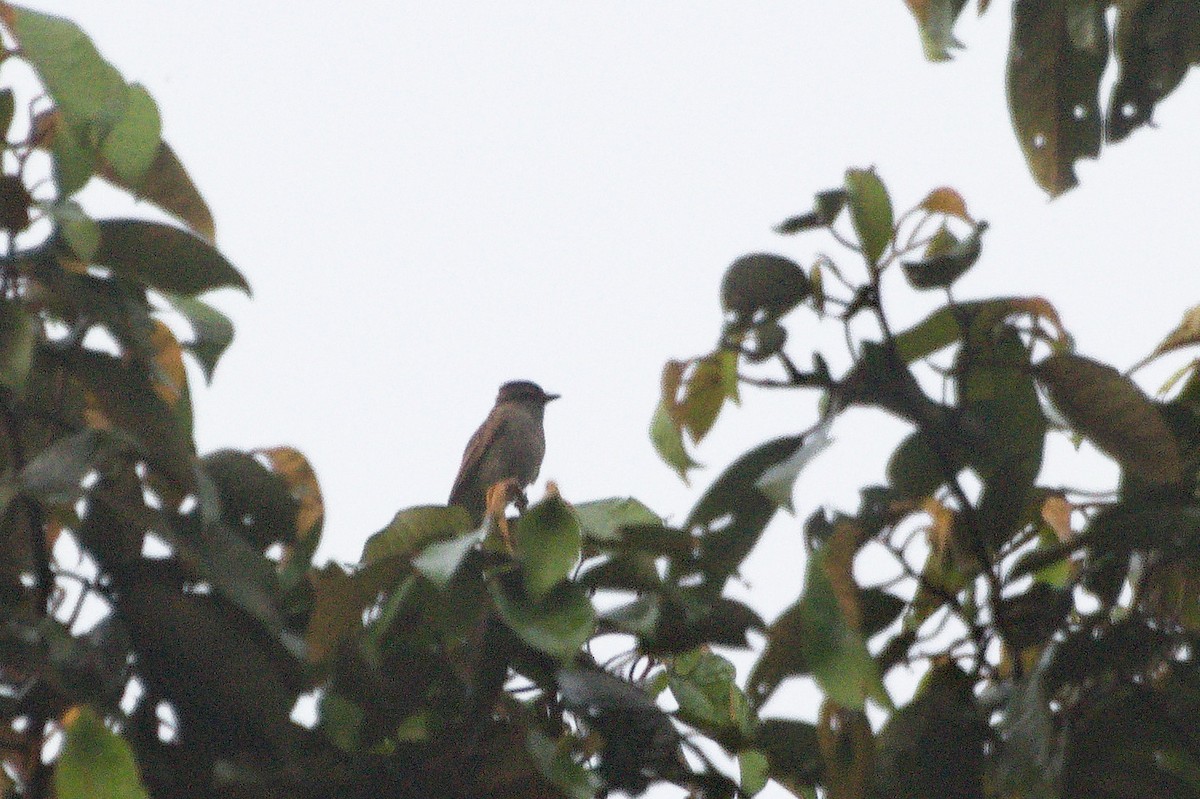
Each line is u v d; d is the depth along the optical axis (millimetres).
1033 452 6656
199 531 6133
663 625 6586
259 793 6164
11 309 5859
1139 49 8797
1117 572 6949
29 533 6617
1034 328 6812
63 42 6027
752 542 6602
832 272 6504
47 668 5812
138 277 6652
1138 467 6652
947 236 6695
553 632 6117
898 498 6809
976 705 6492
